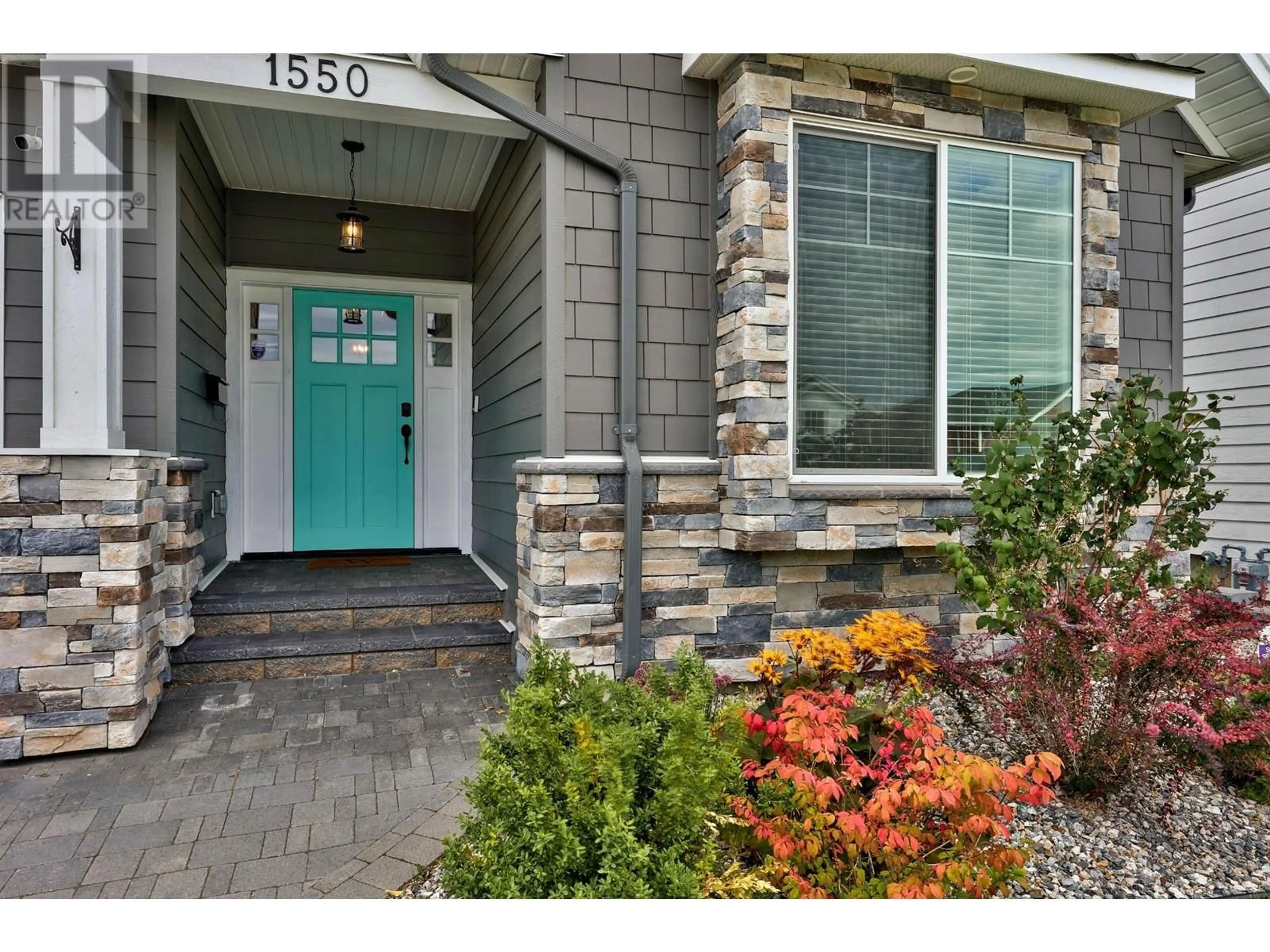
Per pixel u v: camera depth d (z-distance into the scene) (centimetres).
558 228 372
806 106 370
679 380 390
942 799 182
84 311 314
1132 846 239
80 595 300
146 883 219
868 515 380
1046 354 414
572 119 374
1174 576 434
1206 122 514
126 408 377
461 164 493
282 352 555
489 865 183
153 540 339
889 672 283
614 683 242
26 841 240
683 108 390
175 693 370
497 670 409
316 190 534
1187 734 234
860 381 387
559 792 192
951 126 392
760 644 389
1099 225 418
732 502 374
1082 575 303
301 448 562
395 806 264
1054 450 303
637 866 175
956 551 284
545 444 371
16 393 356
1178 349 516
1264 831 249
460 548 591
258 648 388
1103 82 390
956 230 400
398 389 580
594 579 371
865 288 388
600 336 379
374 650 402
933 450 397
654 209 386
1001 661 285
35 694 296
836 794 187
